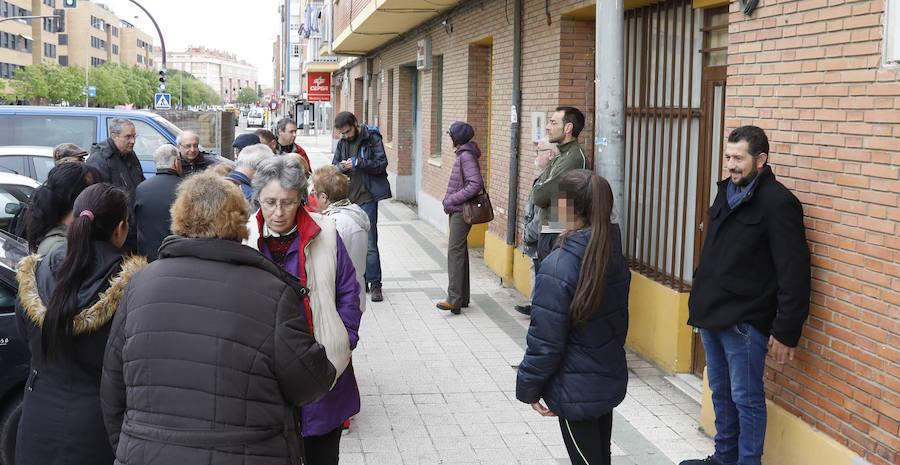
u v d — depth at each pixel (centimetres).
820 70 377
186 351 225
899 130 330
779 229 376
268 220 317
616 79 514
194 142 695
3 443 390
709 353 427
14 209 662
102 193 292
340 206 492
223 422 224
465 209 752
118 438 247
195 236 239
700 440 475
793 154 398
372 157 809
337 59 3166
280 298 237
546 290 314
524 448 466
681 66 599
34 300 287
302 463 257
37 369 292
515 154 886
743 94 440
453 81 1211
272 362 231
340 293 336
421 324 741
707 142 573
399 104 1731
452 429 493
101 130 1038
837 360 370
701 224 580
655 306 615
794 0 394
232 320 227
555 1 767
